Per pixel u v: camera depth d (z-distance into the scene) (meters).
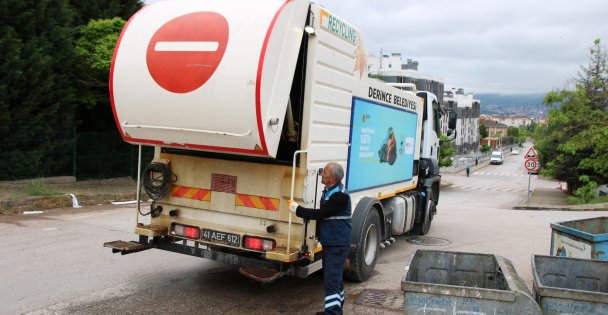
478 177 67.88
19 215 11.17
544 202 35.12
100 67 15.42
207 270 7.30
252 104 4.82
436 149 11.85
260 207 5.73
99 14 17.61
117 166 17.73
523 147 186.75
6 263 7.26
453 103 101.19
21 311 5.42
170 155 6.26
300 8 5.29
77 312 5.45
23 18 13.63
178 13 5.55
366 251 7.09
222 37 5.04
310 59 5.48
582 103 28.94
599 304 3.81
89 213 11.93
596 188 30.78
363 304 6.09
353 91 6.51
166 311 5.61
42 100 14.30
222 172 5.94
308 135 5.51
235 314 5.62
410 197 9.66
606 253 6.07
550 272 5.02
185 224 6.15
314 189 5.70
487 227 12.50
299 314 5.70
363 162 7.09
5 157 13.76
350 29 6.30
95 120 18.58
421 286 3.82
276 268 5.64
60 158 15.51
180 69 5.14
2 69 12.95
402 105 8.77
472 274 4.86
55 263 7.34
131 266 7.35
